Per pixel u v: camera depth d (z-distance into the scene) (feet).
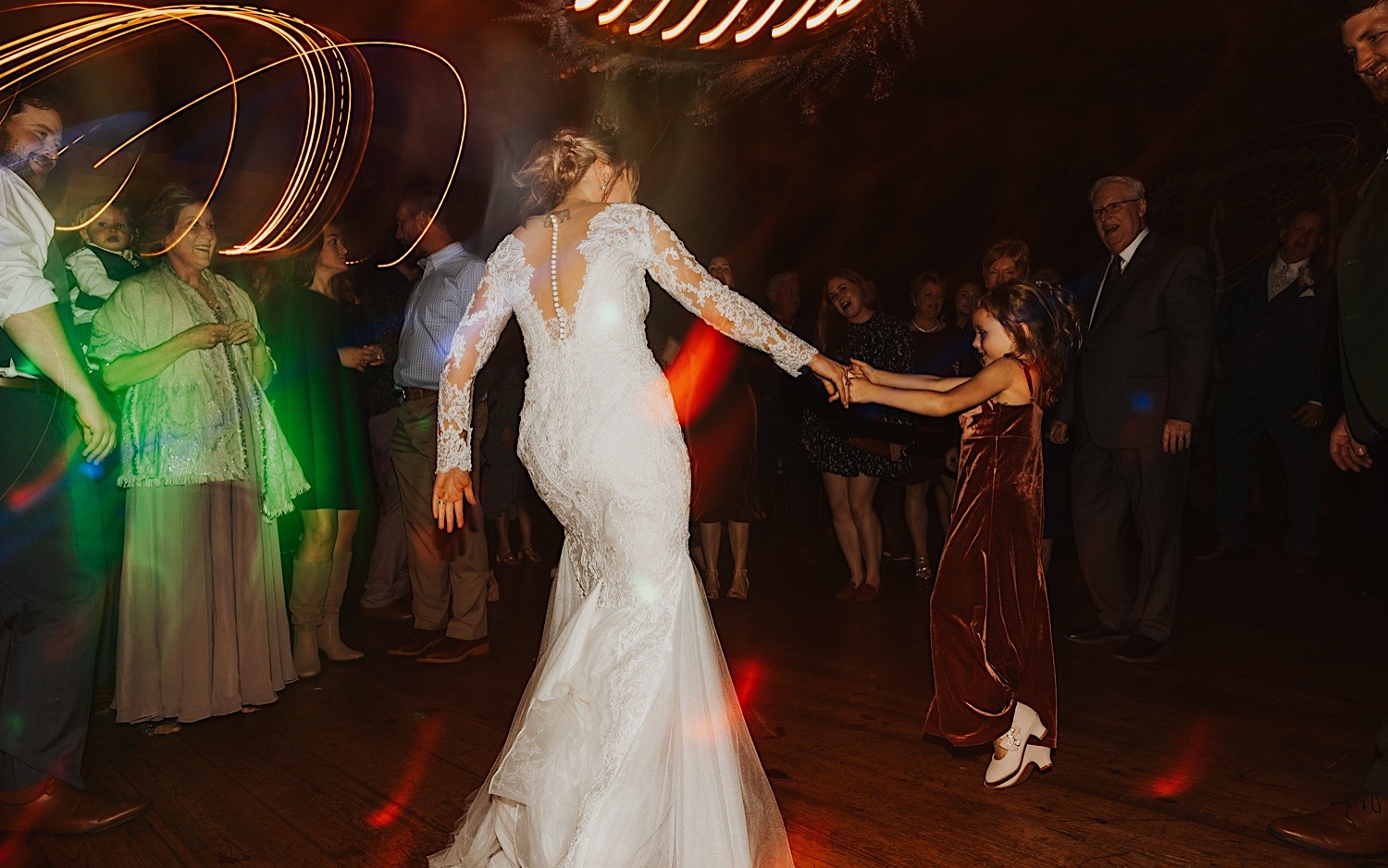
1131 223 13.46
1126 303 13.23
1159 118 28.02
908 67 30.99
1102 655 13.70
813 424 17.69
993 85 31.12
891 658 13.74
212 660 11.14
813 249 34.68
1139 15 27.37
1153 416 13.07
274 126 25.31
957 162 32.53
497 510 18.56
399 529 17.15
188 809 8.91
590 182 7.38
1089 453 14.02
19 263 7.67
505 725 11.08
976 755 9.98
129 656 10.66
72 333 8.41
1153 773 9.39
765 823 7.02
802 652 14.14
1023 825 8.26
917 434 18.43
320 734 10.91
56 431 8.24
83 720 8.57
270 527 11.98
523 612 17.34
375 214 28.19
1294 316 19.24
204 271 11.68
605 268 6.85
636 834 6.19
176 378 10.72
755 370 18.67
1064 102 30.17
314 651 13.34
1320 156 24.29
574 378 6.85
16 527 8.07
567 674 6.89
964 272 33.04
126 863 7.85
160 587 10.78
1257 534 23.95
